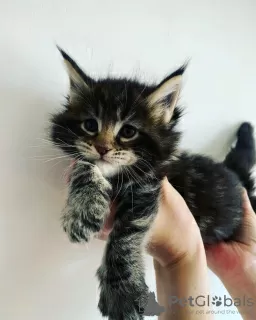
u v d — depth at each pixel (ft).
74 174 0.51
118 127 0.53
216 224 0.66
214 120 0.76
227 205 0.67
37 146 0.57
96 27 0.62
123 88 0.55
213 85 0.75
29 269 0.57
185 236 0.54
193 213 0.63
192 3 0.71
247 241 0.71
